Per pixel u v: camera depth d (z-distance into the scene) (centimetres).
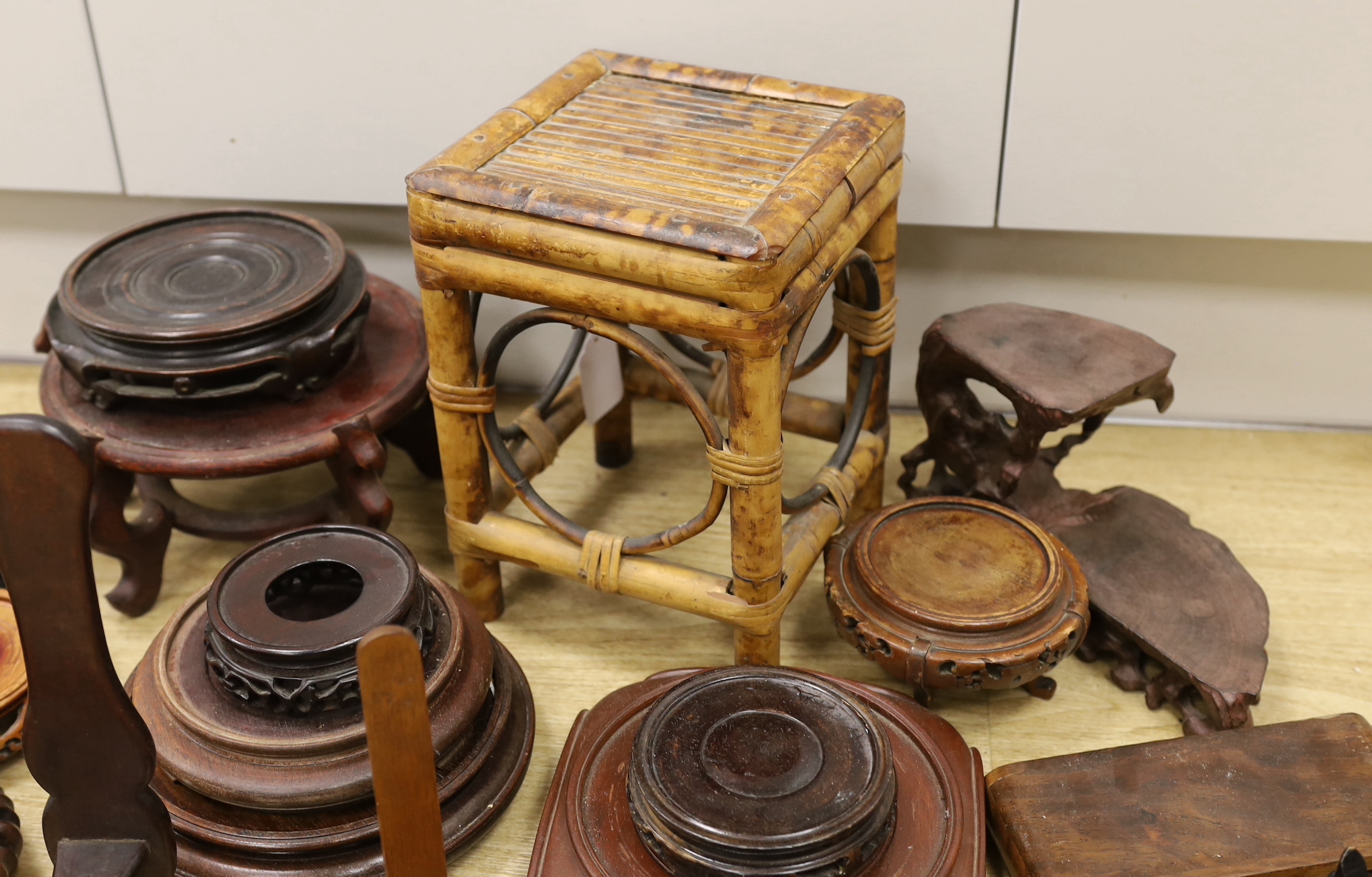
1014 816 117
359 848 117
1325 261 163
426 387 153
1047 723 138
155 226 157
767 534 125
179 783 116
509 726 129
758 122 133
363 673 76
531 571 160
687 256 110
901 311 177
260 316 139
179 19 157
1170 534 148
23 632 78
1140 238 165
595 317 120
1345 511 164
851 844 105
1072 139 151
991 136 152
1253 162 150
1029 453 141
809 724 113
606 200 114
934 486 161
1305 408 178
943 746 121
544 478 174
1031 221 158
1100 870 112
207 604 117
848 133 126
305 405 146
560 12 151
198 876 115
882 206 130
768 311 112
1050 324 147
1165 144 150
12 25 158
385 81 159
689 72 141
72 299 142
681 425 186
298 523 153
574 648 148
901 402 186
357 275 154
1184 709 135
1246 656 133
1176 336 174
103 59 160
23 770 132
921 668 127
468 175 117
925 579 133
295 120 163
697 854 104
